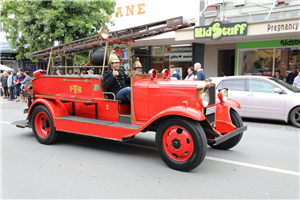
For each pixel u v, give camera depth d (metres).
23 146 5.39
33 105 5.73
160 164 4.29
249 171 3.97
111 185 3.47
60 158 4.61
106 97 4.97
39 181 3.62
